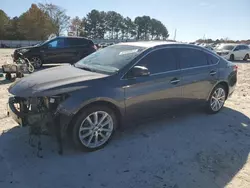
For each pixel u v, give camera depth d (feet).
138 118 13.64
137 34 350.64
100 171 10.64
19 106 12.11
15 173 10.24
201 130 15.28
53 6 230.27
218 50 75.97
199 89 16.49
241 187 9.99
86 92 11.38
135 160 11.58
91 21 325.21
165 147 12.90
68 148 12.31
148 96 13.58
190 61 15.99
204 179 10.39
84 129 11.77
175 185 9.93
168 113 15.17
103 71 13.04
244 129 15.80
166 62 14.64
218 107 18.45
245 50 75.61
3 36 240.53
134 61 13.24
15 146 12.33
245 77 38.17
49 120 11.00
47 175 10.20
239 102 22.08
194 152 12.55
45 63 41.37
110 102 12.11
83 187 9.61
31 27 222.69
